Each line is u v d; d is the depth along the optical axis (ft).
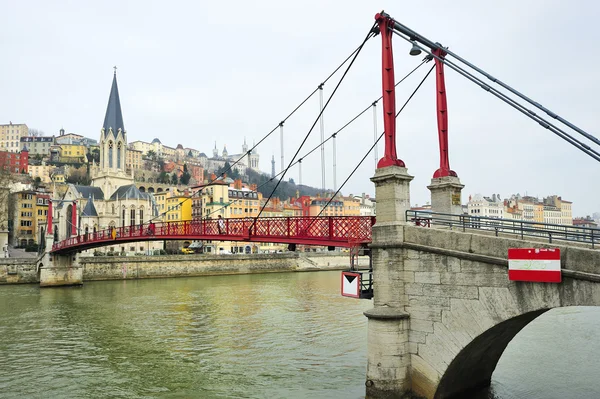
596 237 45.21
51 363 89.10
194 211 430.20
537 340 96.32
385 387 55.98
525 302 47.98
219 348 98.32
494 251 50.47
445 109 71.36
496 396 63.62
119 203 435.12
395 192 59.57
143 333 115.24
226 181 476.13
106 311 150.00
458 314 52.90
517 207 542.57
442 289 54.39
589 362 79.97
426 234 55.98
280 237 90.02
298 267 361.51
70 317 139.13
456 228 70.18
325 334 109.40
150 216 445.37
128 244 388.98
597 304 43.24
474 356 57.82
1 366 87.25
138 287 228.63
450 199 70.64
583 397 63.26
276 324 123.65
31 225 444.14
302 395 67.41
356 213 516.32
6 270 244.63
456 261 53.31
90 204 424.46
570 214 650.43
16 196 437.58
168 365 86.48
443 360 53.93
